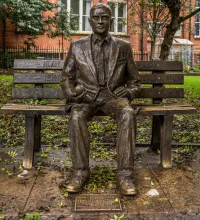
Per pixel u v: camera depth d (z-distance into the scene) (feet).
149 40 79.92
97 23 11.65
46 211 9.45
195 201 10.09
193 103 27.58
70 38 70.85
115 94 11.74
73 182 10.55
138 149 15.56
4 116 21.83
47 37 73.92
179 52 85.10
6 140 16.94
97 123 20.62
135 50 78.74
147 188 11.03
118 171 10.78
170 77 14.90
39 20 66.85
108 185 11.09
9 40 71.46
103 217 9.21
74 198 10.26
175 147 15.89
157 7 50.19
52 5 68.03
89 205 9.77
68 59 12.25
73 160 10.79
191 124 21.06
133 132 10.77
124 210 9.52
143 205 9.81
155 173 12.41
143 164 13.43
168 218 9.19
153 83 14.88
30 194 10.53
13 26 71.20
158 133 14.96
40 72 14.89
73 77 12.27
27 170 12.59
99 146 15.89
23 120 21.02
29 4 64.69
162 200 10.13
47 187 11.07
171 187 11.12
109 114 11.55
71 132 10.82
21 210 9.49
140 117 22.86
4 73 50.39
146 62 14.93
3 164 13.26
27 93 14.58
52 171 12.51
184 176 12.12
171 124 12.94
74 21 71.46
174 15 42.83
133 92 12.17
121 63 12.09
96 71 11.76
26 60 14.78
